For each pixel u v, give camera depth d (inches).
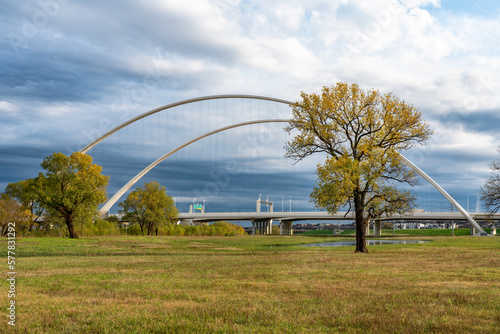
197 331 347.9
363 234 1621.6
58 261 1094.4
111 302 474.3
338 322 376.8
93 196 2903.5
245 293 533.6
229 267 903.1
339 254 1460.4
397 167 1583.4
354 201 1627.7
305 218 7608.3
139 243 2333.9
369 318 385.4
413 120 1630.2
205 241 2886.3
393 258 1229.1
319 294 522.0
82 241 2367.1
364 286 596.4
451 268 883.4
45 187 2859.3
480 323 375.2
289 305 452.1
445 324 363.3
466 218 5807.1
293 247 2133.4
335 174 1555.1
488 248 1893.5
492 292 535.8
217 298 498.0
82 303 467.5
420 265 967.6
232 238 3789.4
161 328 356.2
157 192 4131.4
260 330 350.9
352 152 1695.4
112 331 349.1
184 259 1180.5
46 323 374.3
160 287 588.4
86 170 3006.9
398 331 342.0
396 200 1599.4
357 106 1672.0
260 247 2138.3
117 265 965.2
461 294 512.7
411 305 447.8
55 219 3061.0
